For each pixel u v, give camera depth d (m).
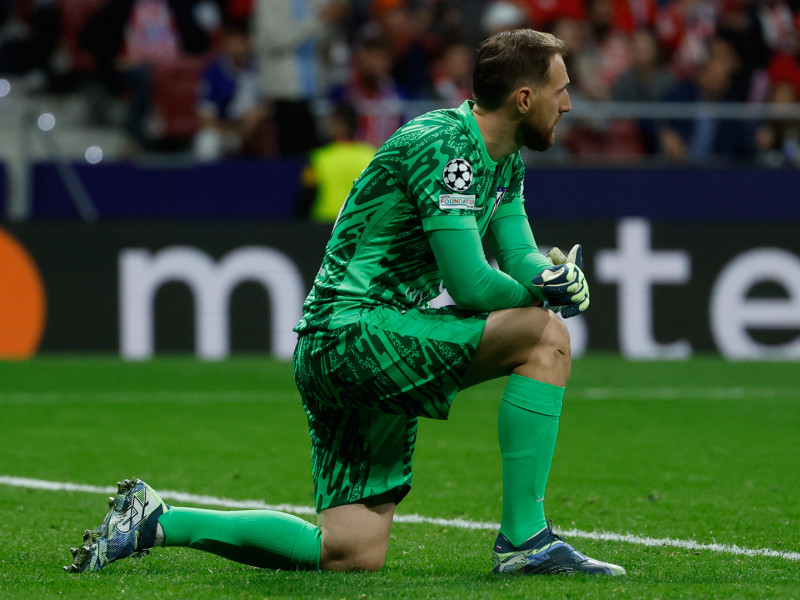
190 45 48.50
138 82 43.97
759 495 18.08
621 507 17.12
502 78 12.08
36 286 37.66
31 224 37.62
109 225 37.88
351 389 12.02
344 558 12.33
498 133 12.29
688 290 39.09
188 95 44.06
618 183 40.81
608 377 33.72
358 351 11.97
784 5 50.38
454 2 50.47
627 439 23.83
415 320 12.07
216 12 49.00
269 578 11.91
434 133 11.93
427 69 46.41
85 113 46.94
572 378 33.50
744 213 41.12
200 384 31.89
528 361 12.11
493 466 20.70
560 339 12.14
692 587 11.53
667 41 50.78
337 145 38.62
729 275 39.12
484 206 12.55
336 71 45.84
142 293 37.91
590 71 44.69
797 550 14.12
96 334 37.78
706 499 17.73
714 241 39.19
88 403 28.61
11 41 48.66
